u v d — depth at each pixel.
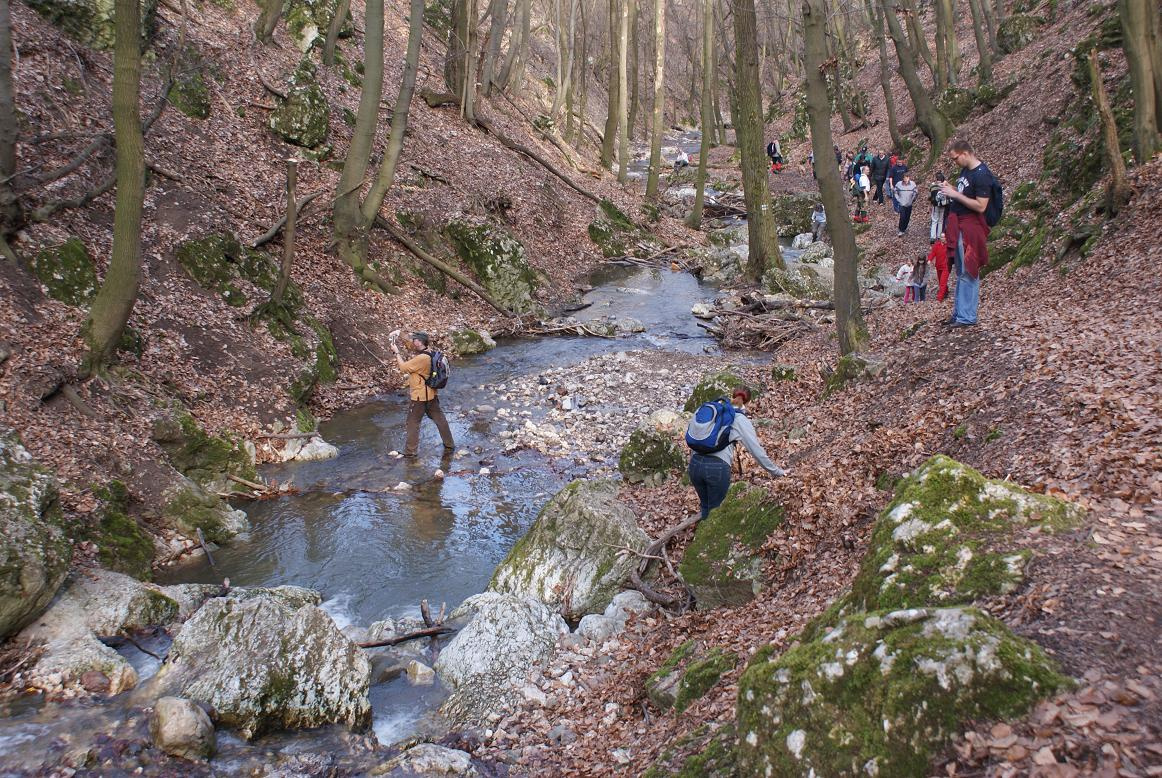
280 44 22.41
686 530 8.58
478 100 27.78
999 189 9.17
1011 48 31.23
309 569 9.00
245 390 12.25
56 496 7.75
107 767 5.41
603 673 6.89
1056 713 3.26
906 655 3.67
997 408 6.98
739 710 4.21
